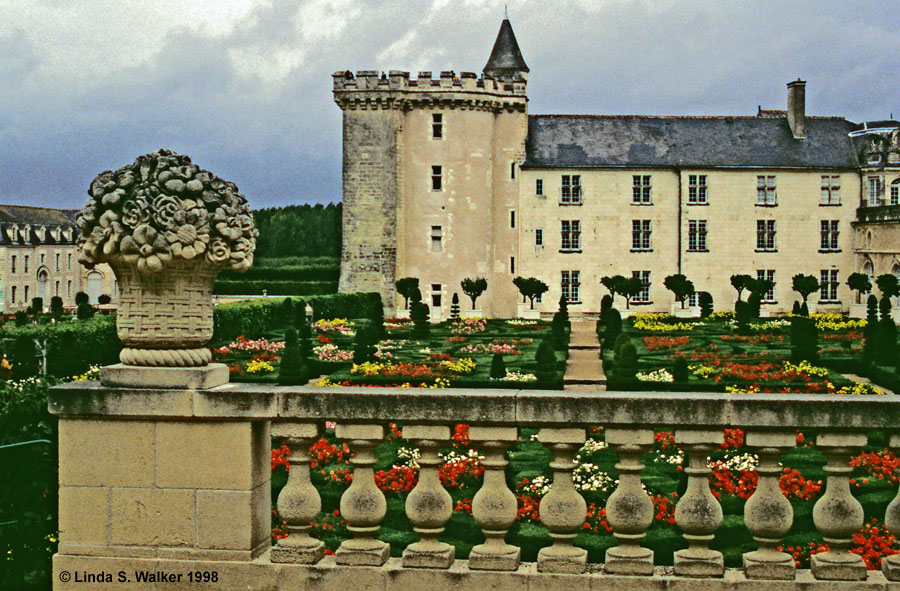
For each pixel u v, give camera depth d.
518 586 8.83
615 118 85.06
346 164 80.75
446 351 51.12
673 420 8.69
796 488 18.36
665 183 82.31
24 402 11.35
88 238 9.05
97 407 9.09
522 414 8.84
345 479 20.11
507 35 88.75
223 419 9.04
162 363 9.14
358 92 79.75
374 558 9.02
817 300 83.00
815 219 82.75
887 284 65.38
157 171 9.16
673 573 8.86
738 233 82.56
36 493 10.87
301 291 95.25
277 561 9.06
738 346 52.03
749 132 84.44
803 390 36.31
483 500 8.98
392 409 8.97
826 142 83.88
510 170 81.88
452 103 79.81
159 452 9.11
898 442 8.59
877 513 16.75
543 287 78.81
